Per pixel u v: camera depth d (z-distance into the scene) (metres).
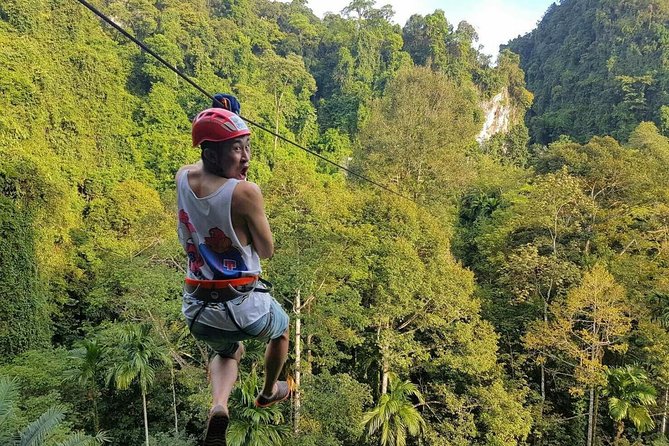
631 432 24.52
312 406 19.41
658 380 23.41
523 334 26.91
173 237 27.05
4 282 24.67
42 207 30.42
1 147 31.14
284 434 18.48
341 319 22.81
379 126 39.34
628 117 64.25
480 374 22.98
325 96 76.06
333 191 28.09
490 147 67.06
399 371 23.89
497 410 21.48
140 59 55.06
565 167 28.25
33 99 36.28
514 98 77.75
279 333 2.47
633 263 25.55
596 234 27.83
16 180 28.52
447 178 36.38
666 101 60.66
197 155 48.09
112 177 42.38
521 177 43.00
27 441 10.47
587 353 23.00
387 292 22.77
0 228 24.66
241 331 2.27
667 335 22.27
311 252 21.08
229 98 2.48
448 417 22.77
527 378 26.58
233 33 68.50
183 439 21.27
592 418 23.31
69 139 40.12
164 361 21.36
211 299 2.21
